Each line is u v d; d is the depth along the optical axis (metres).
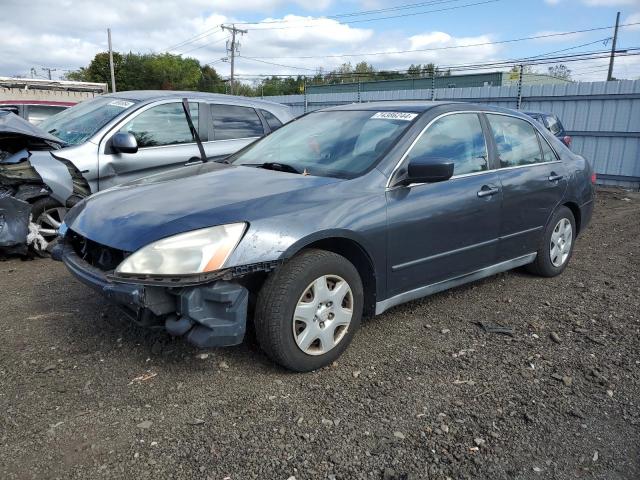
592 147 15.07
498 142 4.57
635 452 2.66
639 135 14.16
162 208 3.20
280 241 3.05
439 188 3.90
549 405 3.04
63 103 12.40
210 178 3.75
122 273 2.93
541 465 2.54
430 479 2.43
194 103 6.73
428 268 3.91
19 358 3.45
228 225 2.97
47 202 5.84
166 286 2.84
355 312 3.47
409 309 4.43
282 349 3.14
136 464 2.47
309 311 3.22
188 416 2.85
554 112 15.74
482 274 4.44
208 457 2.53
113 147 5.80
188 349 3.56
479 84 30.88
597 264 6.03
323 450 2.60
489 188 4.27
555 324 4.20
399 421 2.85
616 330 4.09
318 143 4.16
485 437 2.74
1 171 5.61
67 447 2.58
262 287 3.14
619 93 14.38
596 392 3.20
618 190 13.80
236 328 2.96
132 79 67.25
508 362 3.54
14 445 2.59
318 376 3.29
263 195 3.27
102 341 3.69
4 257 5.88
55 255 3.69
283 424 2.79
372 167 3.65
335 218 3.29
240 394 3.06
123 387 3.12
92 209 3.52
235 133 7.00
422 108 4.15
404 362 3.50
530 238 4.88
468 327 4.10
